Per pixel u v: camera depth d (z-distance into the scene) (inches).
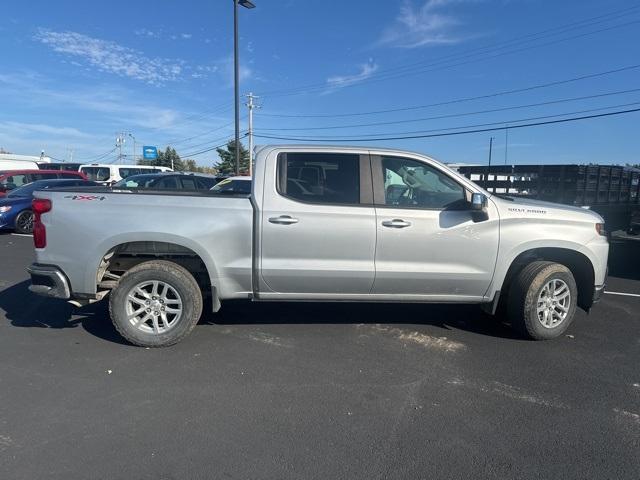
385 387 157.6
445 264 191.5
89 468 113.7
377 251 187.6
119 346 188.5
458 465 117.3
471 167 521.0
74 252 179.9
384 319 227.6
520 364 177.5
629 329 220.1
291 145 191.0
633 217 487.8
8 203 519.5
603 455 122.1
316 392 153.4
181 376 163.3
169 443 124.3
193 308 186.1
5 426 130.7
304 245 185.0
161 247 187.6
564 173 429.4
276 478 111.6
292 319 225.1
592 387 159.5
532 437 129.6
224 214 183.0
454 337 205.0
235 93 872.9
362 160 190.7
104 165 1007.6
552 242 196.2
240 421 135.5
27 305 241.0
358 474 113.3
